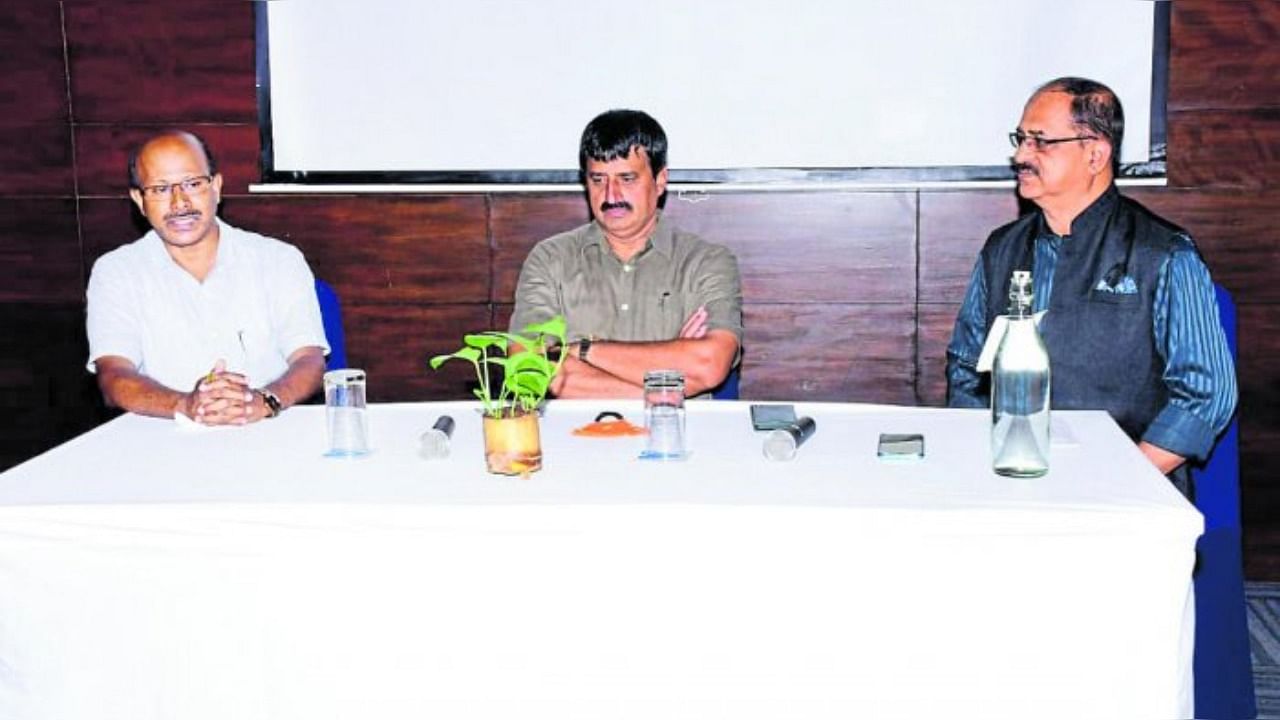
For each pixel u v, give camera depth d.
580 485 1.72
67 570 1.68
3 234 3.44
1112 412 2.33
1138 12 3.19
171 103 3.38
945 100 3.27
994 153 3.28
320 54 3.35
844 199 3.32
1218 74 3.19
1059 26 3.22
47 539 1.67
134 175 2.56
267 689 1.68
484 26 3.33
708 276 2.73
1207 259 3.25
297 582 1.66
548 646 1.64
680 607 1.63
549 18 3.32
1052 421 2.05
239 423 2.14
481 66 3.34
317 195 3.39
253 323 2.66
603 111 3.34
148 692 1.70
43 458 1.94
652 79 3.32
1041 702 1.61
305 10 3.34
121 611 1.68
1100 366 2.33
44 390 3.50
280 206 3.40
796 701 1.63
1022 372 1.74
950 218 3.30
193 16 3.35
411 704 1.67
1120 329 2.31
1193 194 3.23
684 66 3.31
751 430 2.05
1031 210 3.26
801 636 1.62
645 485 1.72
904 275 3.33
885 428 2.05
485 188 3.36
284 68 3.36
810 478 1.75
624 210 2.66
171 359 2.63
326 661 1.67
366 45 3.35
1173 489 1.67
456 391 3.44
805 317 3.37
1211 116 3.21
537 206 3.36
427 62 3.35
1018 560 1.58
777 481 1.73
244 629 1.67
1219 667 2.38
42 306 3.47
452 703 1.67
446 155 3.38
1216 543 2.36
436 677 1.66
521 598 1.64
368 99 3.36
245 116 3.37
